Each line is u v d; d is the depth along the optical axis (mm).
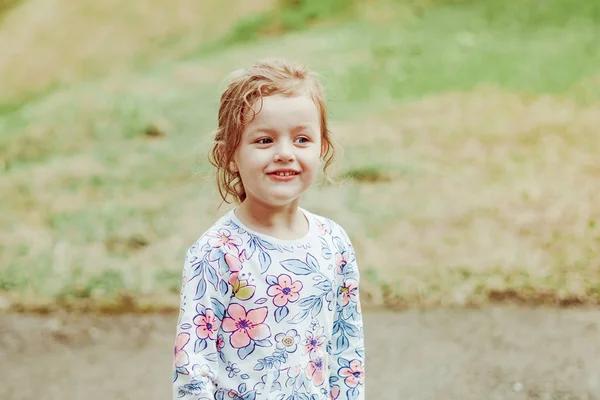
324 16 11758
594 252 4707
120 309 4363
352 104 8094
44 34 12734
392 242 5027
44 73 11742
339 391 1929
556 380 3436
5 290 4578
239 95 1777
